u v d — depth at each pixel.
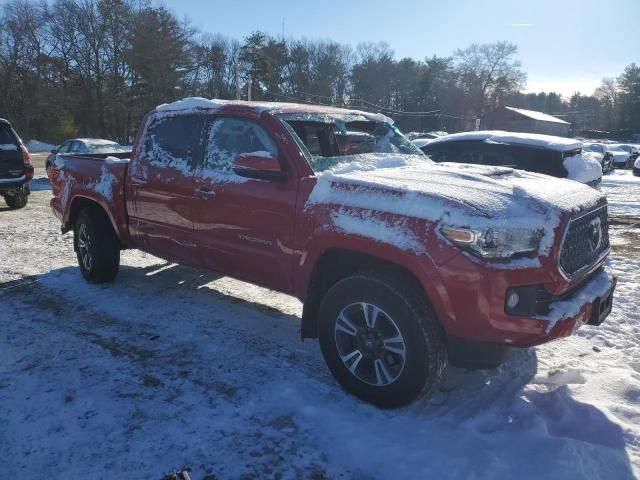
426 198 3.12
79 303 5.23
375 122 4.95
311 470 2.81
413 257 3.05
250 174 3.78
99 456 2.91
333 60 78.06
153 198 4.84
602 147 26.81
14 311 5.00
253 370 3.88
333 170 3.75
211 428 3.16
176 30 58.75
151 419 3.25
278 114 4.12
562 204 3.17
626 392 3.49
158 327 4.66
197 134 4.51
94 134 59.75
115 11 57.28
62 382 3.67
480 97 84.62
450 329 3.04
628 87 97.94
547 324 2.94
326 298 3.51
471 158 7.97
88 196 5.54
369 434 3.09
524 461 2.83
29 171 11.20
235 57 65.06
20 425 3.17
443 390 3.61
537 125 74.19
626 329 4.61
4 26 56.66
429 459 2.86
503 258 2.94
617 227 9.62
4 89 56.91
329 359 3.56
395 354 3.28
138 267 6.55
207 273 6.31
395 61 84.81
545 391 3.57
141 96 57.78
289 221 3.73
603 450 2.87
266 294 5.62
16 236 8.33
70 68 59.31
